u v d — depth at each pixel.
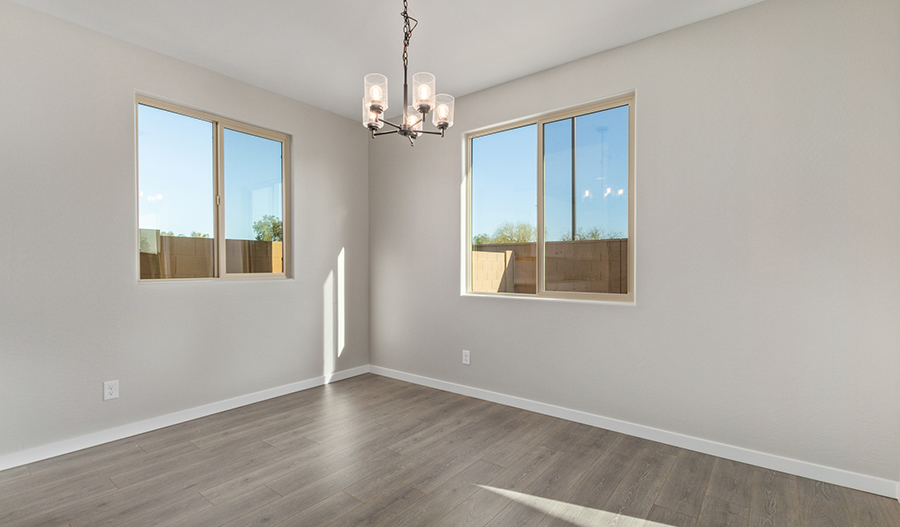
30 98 2.55
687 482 2.34
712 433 2.68
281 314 3.88
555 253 3.47
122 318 2.92
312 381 4.13
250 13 2.61
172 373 3.17
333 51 3.08
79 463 2.54
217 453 2.68
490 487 2.29
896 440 2.19
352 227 4.53
